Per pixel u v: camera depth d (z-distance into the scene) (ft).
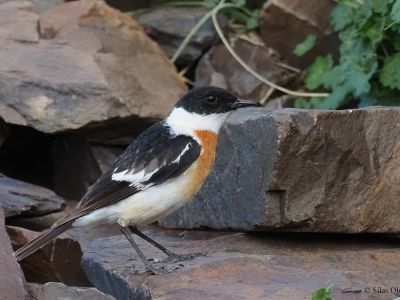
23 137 50.88
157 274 34.27
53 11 53.36
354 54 48.11
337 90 49.11
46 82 47.70
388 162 36.86
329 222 36.47
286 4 53.93
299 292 31.68
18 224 43.78
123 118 47.96
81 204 34.30
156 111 48.85
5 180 44.78
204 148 35.53
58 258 38.81
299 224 36.29
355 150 36.37
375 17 47.21
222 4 55.06
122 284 34.19
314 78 52.16
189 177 35.01
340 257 35.68
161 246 36.65
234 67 54.75
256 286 32.40
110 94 47.78
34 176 51.55
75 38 51.08
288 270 33.94
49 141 51.55
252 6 56.85
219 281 33.01
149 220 35.24
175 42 55.98
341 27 49.75
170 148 34.88
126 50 51.65
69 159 49.80
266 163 35.96
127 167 34.60
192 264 34.86
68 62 48.98
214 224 39.29
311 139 35.65
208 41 55.47
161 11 56.95
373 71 46.88
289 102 53.42
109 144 49.88
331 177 36.22
